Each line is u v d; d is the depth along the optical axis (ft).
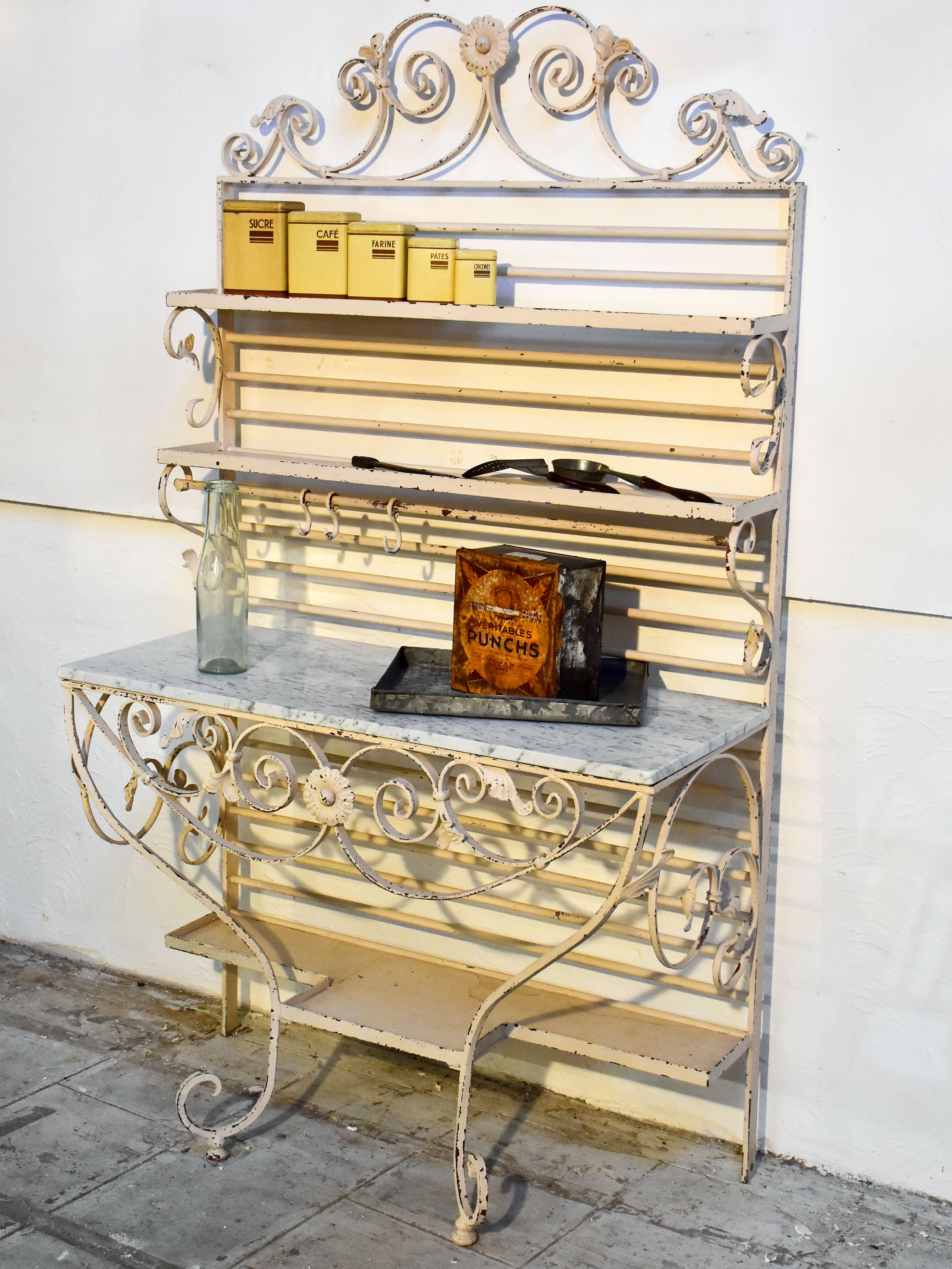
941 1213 7.24
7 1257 6.66
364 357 8.03
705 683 7.47
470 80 7.43
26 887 10.16
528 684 6.81
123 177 8.61
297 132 7.96
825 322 6.82
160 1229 6.91
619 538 7.45
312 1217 7.04
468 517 7.64
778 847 7.46
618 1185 7.40
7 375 9.34
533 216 7.40
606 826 6.61
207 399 8.63
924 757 7.04
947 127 6.41
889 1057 7.36
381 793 6.81
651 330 6.94
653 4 6.91
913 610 6.87
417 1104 8.15
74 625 9.60
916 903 7.17
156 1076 8.39
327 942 8.48
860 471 6.87
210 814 9.27
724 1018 7.75
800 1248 6.91
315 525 8.47
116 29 8.43
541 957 6.72
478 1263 6.71
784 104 6.72
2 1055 8.60
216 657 7.47
